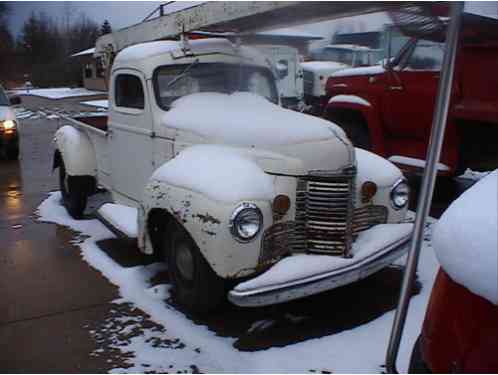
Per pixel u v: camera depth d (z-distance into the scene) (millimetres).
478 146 6445
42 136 15633
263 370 3201
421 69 6723
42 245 5629
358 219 4051
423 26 4324
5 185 8883
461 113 6047
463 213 1973
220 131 4141
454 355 1962
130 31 6090
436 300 2117
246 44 5371
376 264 3730
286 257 3680
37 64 45125
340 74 8062
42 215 6863
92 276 4723
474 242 1855
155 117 4766
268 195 3582
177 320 3842
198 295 3738
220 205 3434
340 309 3988
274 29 4844
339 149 3869
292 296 3410
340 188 3697
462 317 1929
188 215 3592
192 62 5008
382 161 4395
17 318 3939
